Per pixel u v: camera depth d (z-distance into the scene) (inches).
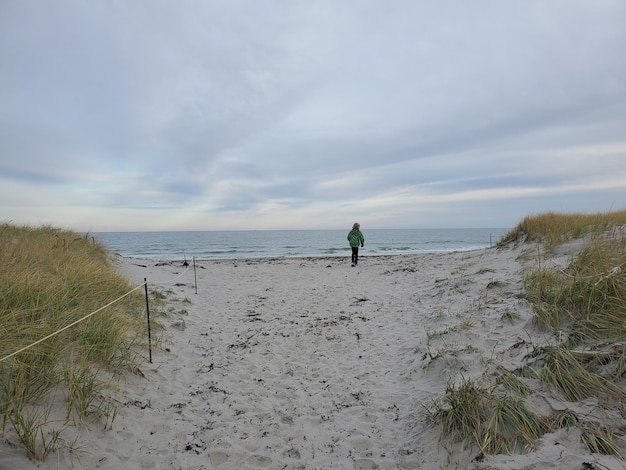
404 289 393.4
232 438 134.6
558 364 133.3
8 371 122.0
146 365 184.7
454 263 512.7
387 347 228.8
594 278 186.4
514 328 193.8
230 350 227.1
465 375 160.4
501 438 112.2
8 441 100.1
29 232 440.1
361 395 168.7
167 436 132.7
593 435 103.4
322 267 625.0
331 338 249.8
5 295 170.4
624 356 126.8
